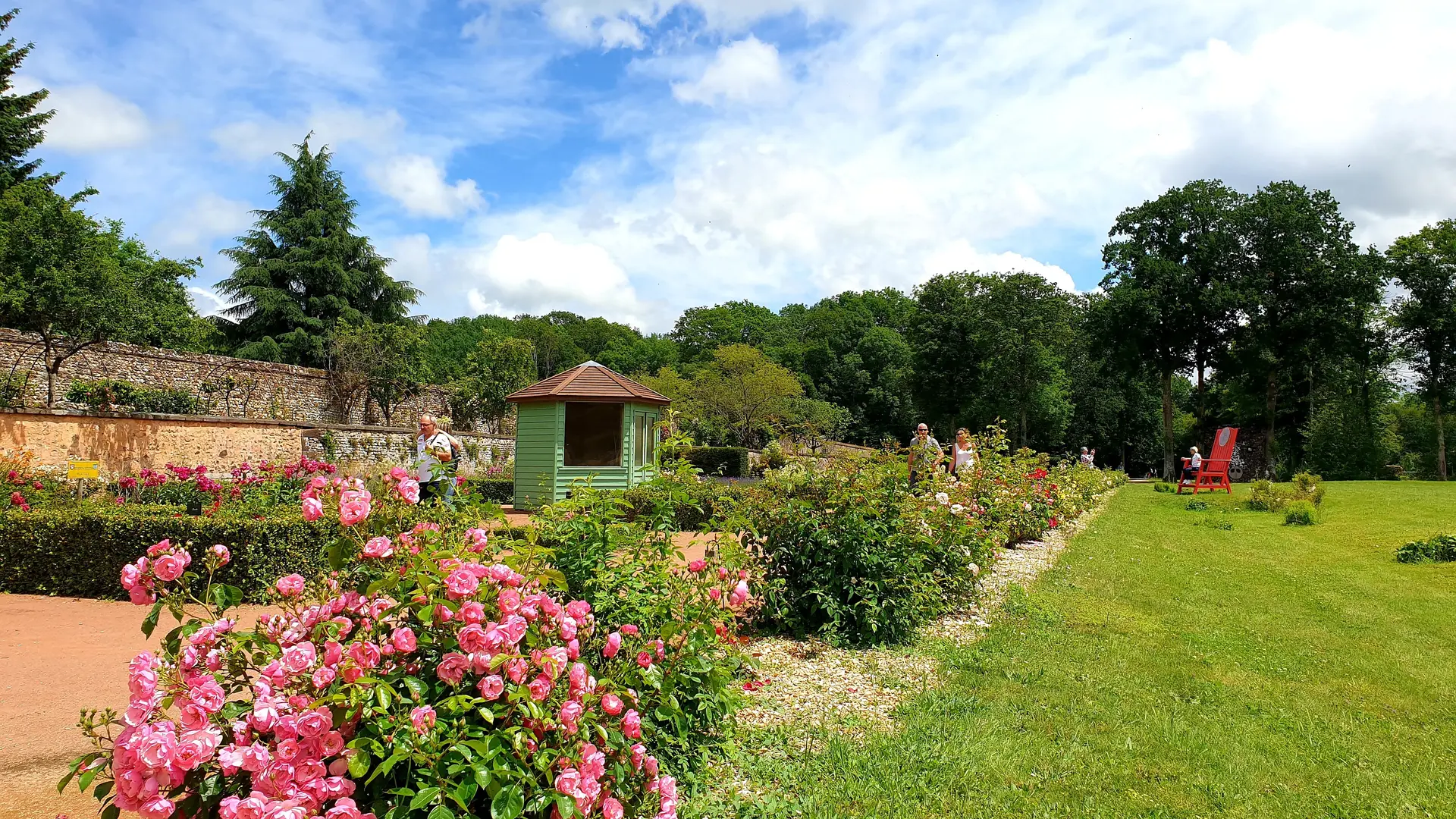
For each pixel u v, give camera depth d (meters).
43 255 17.80
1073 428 52.81
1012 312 44.53
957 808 3.29
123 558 7.02
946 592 6.93
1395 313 35.88
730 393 40.44
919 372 48.50
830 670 5.09
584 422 15.61
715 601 3.67
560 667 2.38
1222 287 33.16
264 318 35.94
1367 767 3.88
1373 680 5.29
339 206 38.41
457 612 2.32
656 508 4.58
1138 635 6.29
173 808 1.78
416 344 31.67
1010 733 4.12
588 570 3.84
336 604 2.33
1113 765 3.76
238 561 6.79
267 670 2.03
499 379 33.44
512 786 2.12
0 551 7.38
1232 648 5.97
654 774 2.66
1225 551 11.64
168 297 28.56
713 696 3.54
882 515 6.09
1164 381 36.62
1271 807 3.42
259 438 18.28
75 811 3.06
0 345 18.12
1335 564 10.38
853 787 3.42
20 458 12.98
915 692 4.72
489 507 3.15
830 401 57.72
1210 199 36.09
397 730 2.09
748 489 6.63
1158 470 55.69
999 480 10.73
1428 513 16.03
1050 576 8.91
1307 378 38.94
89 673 4.83
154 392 19.97
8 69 23.62
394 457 22.22
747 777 3.51
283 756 1.90
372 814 1.92
